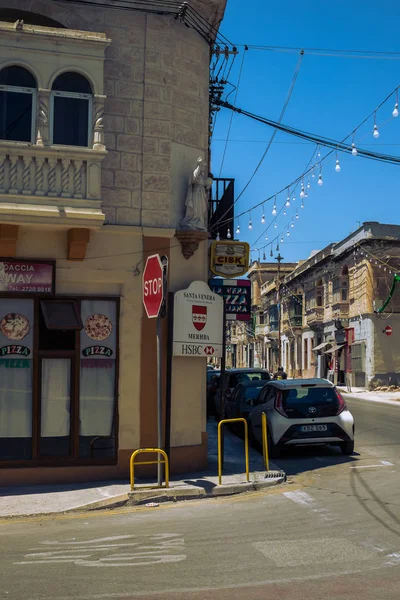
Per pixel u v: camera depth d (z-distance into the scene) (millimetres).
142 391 12109
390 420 22797
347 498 10188
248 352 87688
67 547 7633
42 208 11086
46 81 11336
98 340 12070
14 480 11469
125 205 12234
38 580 6320
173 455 12273
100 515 9648
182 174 12812
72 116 11531
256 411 15641
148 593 5883
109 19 12367
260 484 11359
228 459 14156
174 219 12586
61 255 11852
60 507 9914
